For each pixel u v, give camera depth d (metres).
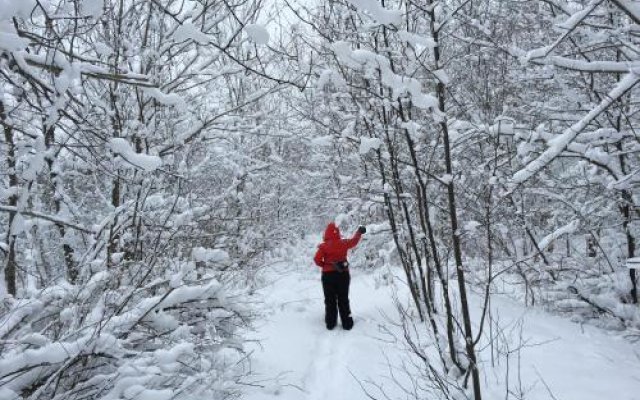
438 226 6.67
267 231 11.51
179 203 5.17
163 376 3.08
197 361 3.58
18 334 2.87
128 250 5.00
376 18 2.19
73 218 4.68
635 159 6.42
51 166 4.24
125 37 4.88
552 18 5.35
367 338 5.63
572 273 7.12
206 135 6.16
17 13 1.92
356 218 10.15
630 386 3.80
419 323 5.77
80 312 3.21
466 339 3.40
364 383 4.27
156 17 5.38
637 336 5.43
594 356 4.48
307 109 5.20
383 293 7.92
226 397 3.65
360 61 2.96
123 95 5.16
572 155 5.07
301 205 14.27
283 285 9.80
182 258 4.87
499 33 5.68
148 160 2.50
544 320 5.82
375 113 4.29
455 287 6.99
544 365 4.23
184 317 3.92
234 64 5.70
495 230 6.24
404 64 3.77
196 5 5.06
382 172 4.98
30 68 2.17
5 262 2.68
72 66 2.19
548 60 4.07
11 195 3.44
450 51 5.50
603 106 3.51
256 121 7.35
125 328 3.14
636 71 3.37
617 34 4.38
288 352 5.24
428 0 3.53
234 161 8.62
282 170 11.38
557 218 7.36
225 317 4.00
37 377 2.66
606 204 6.68
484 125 4.39
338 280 6.22
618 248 6.63
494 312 5.93
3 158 3.75
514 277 7.99
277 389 4.18
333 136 4.76
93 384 2.79
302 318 6.79
